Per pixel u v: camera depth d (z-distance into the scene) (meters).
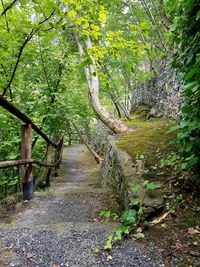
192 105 2.09
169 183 2.52
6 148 5.18
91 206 3.37
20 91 5.37
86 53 3.04
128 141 4.36
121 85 13.71
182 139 2.34
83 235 1.99
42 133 4.25
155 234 1.90
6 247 1.83
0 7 3.81
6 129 4.81
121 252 1.72
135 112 10.40
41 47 5.65
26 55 4.79
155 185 2.36
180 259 1.60
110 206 3.32
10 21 3.89
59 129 8.00
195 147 2.21
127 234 1.93
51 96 6.33
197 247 1.69
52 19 3.26
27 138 3.49
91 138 20.56
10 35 3.96
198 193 2.31
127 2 8.73
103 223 2.23
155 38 9.00
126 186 2.76
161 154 3.32
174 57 2.82
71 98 7.52
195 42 2.27
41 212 3.15
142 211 2.13
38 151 6.16
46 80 6.30
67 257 1.69
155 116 7.39
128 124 6.58
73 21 3.02
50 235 2.01
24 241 1.91
